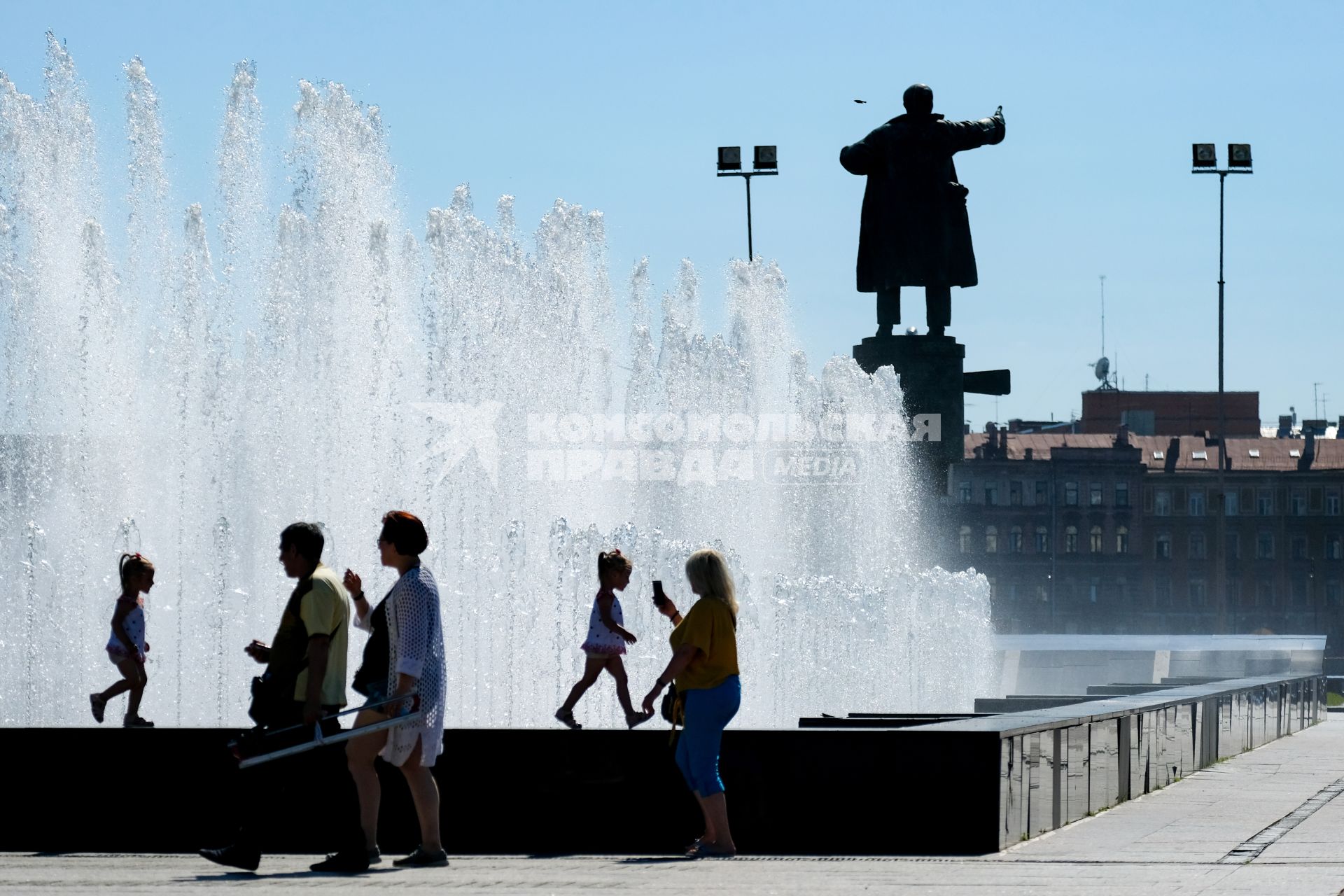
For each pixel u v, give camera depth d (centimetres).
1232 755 5356
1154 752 3959
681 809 2762
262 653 2438
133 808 2803
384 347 6812
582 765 2777
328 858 2417
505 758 2788
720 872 2370
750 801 2717
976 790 2658
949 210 11444
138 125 6925
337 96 6850
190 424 6562
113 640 3522
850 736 2702
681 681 2614
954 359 11444
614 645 3509
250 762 2356
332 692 2373
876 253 11488
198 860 2647
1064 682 10744
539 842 2773
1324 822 3122
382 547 2420
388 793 2777
